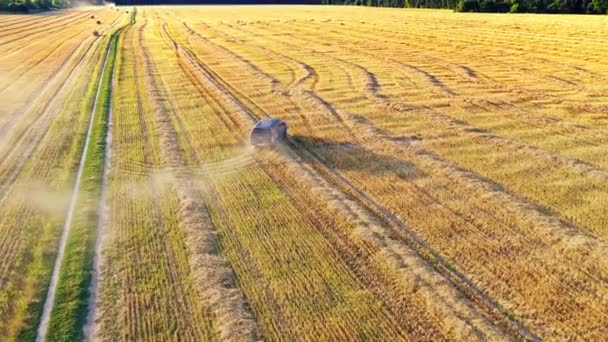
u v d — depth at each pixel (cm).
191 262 1222
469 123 2302
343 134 2173
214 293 1099
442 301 1050
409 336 962
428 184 1645
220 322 1012
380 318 1013
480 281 1125
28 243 1335
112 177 1766
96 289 1139
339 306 1053
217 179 1730
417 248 1266
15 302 1095
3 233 1384
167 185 1684
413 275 1138
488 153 1914
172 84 3238
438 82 3191
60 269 1219
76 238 1348
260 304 1068
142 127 2344
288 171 1775
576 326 980
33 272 1210
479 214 1433
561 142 2028
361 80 3278
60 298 1104
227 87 3142
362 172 1762
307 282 1136
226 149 2017
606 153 1892
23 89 3144
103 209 1527
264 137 1981
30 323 1031
